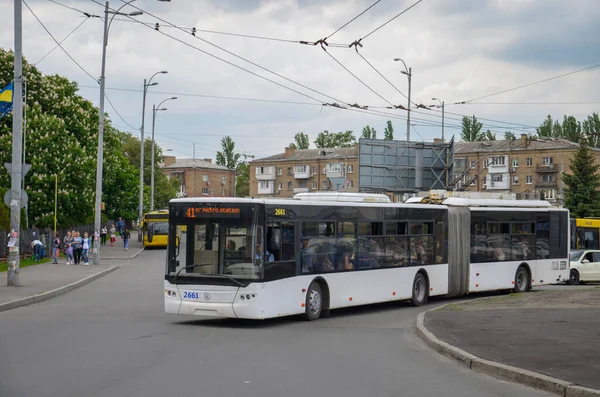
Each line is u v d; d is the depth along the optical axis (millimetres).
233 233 16703
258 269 16531
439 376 10562
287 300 17359
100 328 15820
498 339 13336
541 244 27922
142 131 68062
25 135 46125
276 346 13633
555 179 90375
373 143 51812
